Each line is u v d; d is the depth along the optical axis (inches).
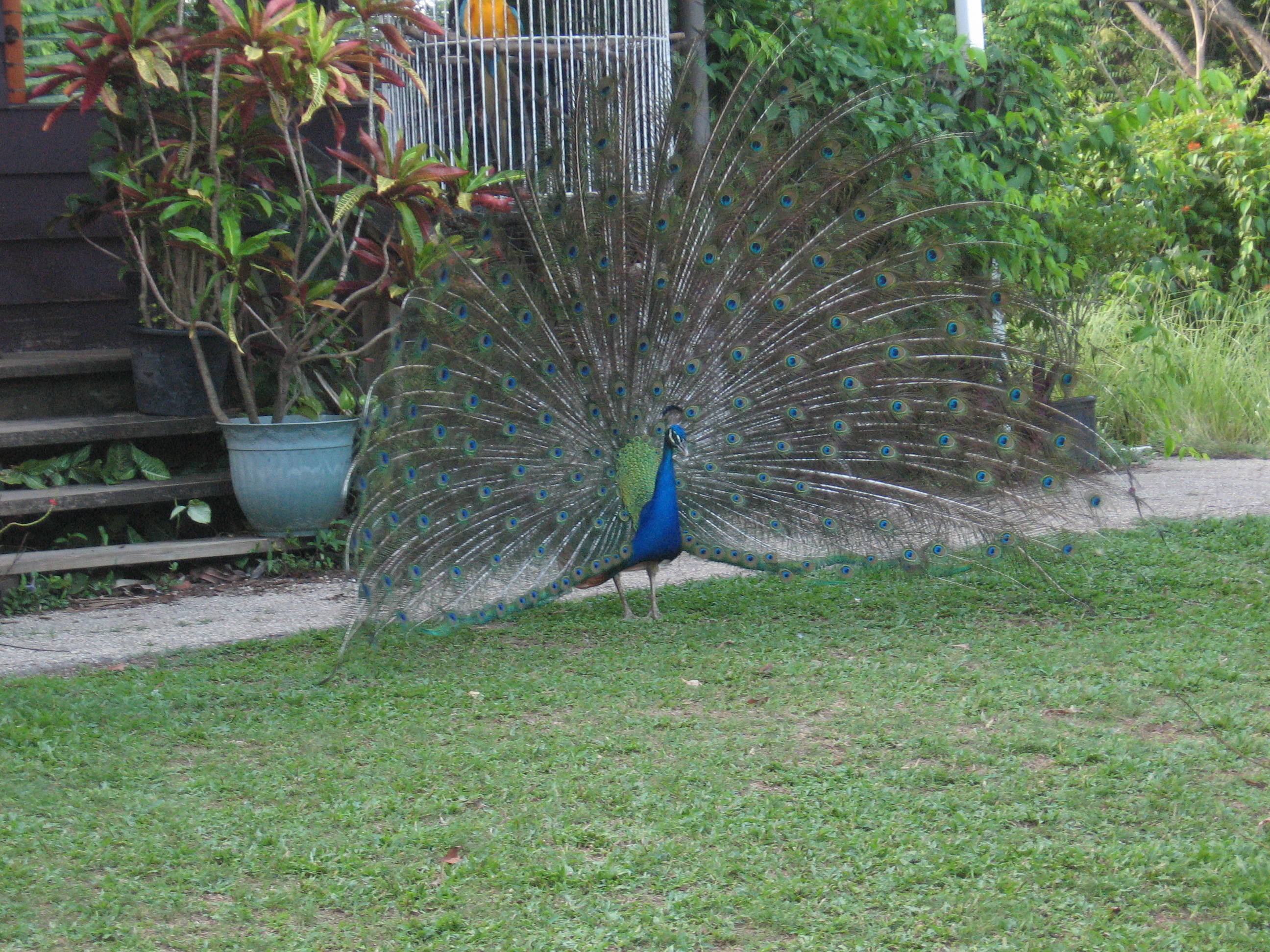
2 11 463.2
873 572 341.4
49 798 229.5
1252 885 184.4
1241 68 1451.8
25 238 475.8
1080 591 354.6
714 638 327.9
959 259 354.3
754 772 236.2
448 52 438.9
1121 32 1517.0
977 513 340.2
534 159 344.2
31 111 471.8
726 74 542.6
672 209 342.6
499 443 339.9
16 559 382.3
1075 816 211.5
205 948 178.2
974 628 327.9
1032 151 584.1
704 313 345.4
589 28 474.6
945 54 554.3
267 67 370.6
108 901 191.2
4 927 183.8
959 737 249.9
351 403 423.8
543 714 273.7
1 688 293.9
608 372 342.6
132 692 289.1
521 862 201.6
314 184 439.8
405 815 221.0
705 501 347.3
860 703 272.8
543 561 333.7
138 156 420.2
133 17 370.0
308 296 398.6
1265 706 261.3
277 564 409.7
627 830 212.7
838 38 549.0
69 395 442.0
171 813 223.1
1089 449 462.3
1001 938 174.7
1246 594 343.3
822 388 346.9
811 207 344.2
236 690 293.0
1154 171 694.5
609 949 175.9
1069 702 267.4
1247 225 730.2
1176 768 228.8
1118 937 173.0
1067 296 561.6
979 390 346.6
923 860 197.3
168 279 421.4
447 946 177.0
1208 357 647.1
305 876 199.8
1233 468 557.3
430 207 405.7
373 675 304.3
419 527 322.0
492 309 335.6
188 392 426.3
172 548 398.0
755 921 182.2
